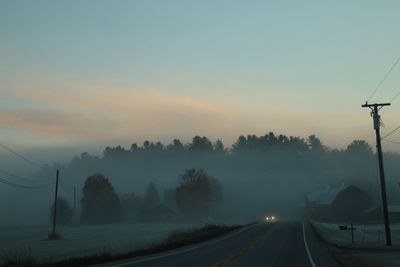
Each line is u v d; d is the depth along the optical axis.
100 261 24.84
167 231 73.38
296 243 37.94
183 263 22.61
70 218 125.12
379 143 40.22
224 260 23.94
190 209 125.75
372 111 40.62
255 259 24.52
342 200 115.94
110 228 91.25
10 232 84.25
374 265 21.41
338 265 21.69
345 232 60.47
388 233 38.12
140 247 38.75
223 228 62.34
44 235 72.69
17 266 23.98
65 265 23.28
